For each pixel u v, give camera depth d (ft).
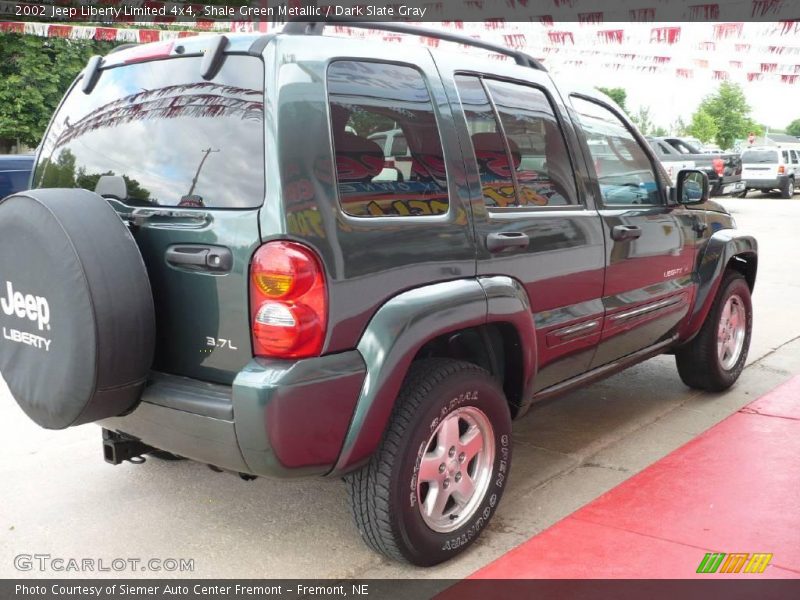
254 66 8.24
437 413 9.06
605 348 12.48
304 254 7.83
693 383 16.12
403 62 9.39
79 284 7.84
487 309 9.46
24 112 53.42
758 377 17.63
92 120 9.83
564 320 11.20
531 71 11.62
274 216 7.79
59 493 11.82
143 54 9.37
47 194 8.27
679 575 9.29
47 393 8.36
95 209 8.25
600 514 10.93
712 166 62.08
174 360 8.77
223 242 8.09
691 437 13.91
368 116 8.72
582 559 9.70
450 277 9.25
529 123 11.05
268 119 7.95
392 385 8.40
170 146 8.80
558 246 10.98
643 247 12.96
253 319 7.98
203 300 8.34
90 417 8.35
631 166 13.34
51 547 10.26
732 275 15.83
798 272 31.91
